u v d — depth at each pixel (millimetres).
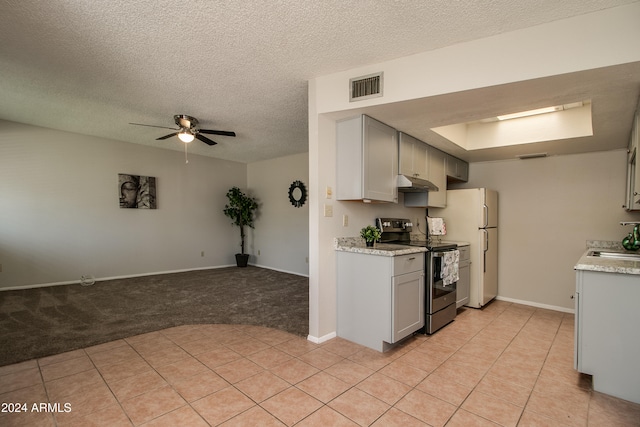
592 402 1926
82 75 2693
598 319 2033
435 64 2227
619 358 1971
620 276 1969
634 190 2682
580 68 1812
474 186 4746
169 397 1930
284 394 1972
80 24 1961
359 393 1990
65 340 2775
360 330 2777
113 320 3314
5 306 3770
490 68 2051
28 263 4602
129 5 1771
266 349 2645
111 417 1733
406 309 2740
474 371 2301
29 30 2027
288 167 6367
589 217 3842
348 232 3100
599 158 3797
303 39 2105
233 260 7117
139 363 2369
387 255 2580
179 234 6195
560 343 2836
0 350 2570
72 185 4922
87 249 5086
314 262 2801
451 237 4164
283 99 3242
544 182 4156
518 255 4312
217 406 1841
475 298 3957
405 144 3297
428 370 2307
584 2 1688
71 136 4895
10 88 3000
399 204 3928
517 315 3682
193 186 6383
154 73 2645
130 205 5500
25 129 4492
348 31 2008
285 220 6406
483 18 1852
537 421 1740
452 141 3631
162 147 5812
